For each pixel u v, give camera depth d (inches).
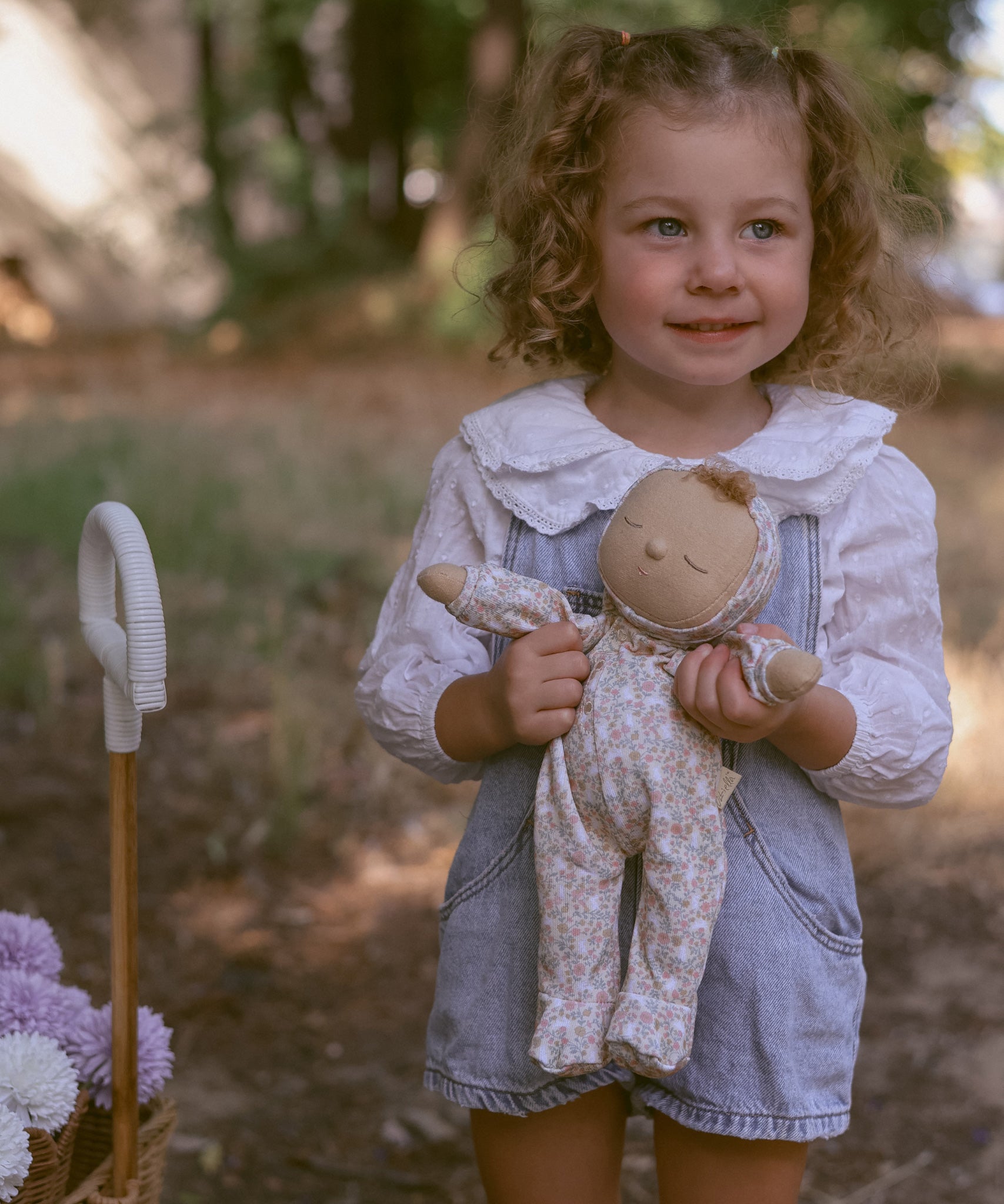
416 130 684.7
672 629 58.4
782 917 62.9
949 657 186.4
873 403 68.7
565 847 59.7
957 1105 107.3
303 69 657.0
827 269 70.5
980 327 645.9
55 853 144.3
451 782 71.8
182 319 709.9
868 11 475.8
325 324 540.1
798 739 62.6
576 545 66.0
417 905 138.9
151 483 263.7
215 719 179.0
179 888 139.7
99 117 702.5
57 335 644.7
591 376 74.2
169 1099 76.5
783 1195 64.8
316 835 152.1
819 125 65.6
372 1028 117.8
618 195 63.9
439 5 636.1
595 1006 58.8
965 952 129.7
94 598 70.3
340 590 225.1
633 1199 96.3
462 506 70.4
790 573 64.6
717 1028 62.5
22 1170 63.6
